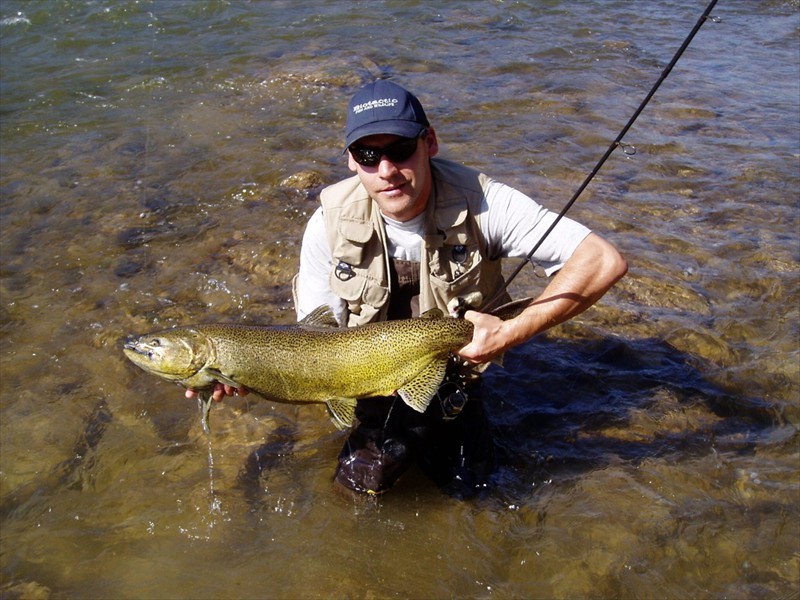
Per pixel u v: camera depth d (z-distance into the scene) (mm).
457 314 1833
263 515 2082
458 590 1876
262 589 1880
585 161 4285
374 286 1943
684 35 6781
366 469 2068
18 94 5312
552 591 1868
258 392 1725
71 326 2875
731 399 2482
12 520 2068
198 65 5930
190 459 2271
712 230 3527
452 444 2186
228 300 3043
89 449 2307
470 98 5266
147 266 3281
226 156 4391
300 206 3812
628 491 2145
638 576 1896
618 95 5332
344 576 1912
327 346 1710
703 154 4383
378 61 6027
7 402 2488
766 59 6152
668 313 2922
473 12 7406
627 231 3510
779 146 4480
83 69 5812
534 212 1898
